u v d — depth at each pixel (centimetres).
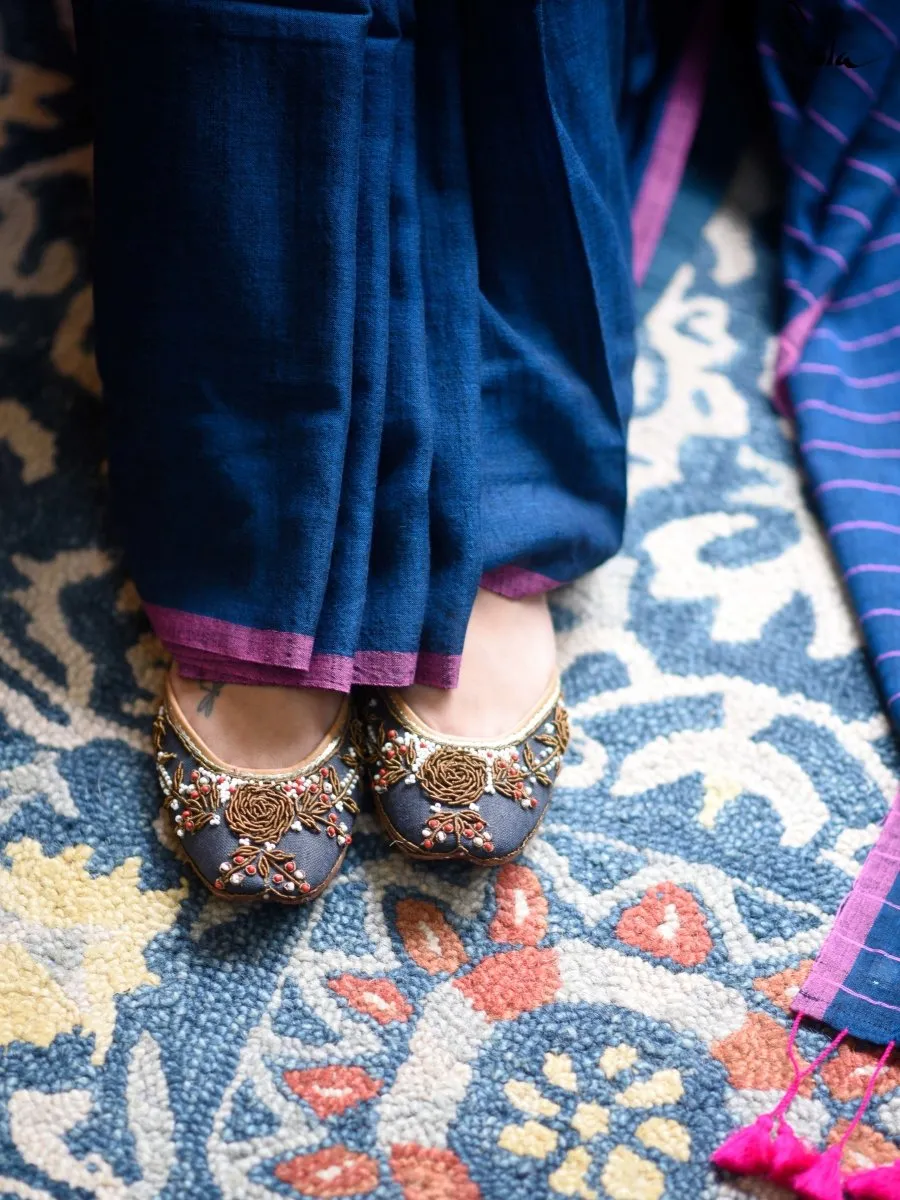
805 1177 69
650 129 103
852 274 100
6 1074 70
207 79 67
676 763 84
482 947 77
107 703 82
